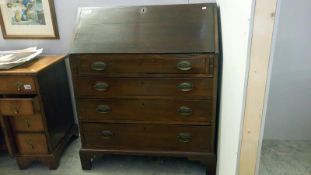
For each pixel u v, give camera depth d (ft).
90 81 5.38
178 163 6.31
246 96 2.92
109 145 5.93
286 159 6.29
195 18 5.24
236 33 3.34
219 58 5.09
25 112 5.52
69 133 7.07
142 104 5.45
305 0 5.79
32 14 6.67
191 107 5.33
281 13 5.92
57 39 6.89
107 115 5.64
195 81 5.08
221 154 4.85
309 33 6.05
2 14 6.71
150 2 6.38
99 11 5.66
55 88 6.26
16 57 5.91
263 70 2.79
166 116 5.49
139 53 5.00
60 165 6.35
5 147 6.64
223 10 4.79
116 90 5.39
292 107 6.78
